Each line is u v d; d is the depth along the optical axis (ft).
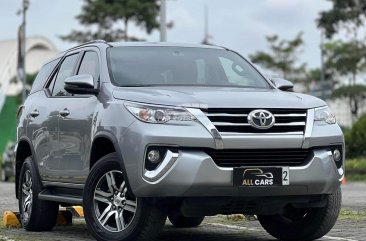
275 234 28.07
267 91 26.43
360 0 139.95
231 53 30.27
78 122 27.53
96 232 25.29
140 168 23.50
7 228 32.45
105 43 29.19
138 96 24.70
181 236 29.22
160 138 23.26
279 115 24.16
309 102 25.12
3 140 208.95
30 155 33.24
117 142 24.44
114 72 27.32
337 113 214.90
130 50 28.73
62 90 30.48
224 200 23.72
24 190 32.12
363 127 106.11
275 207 24.62
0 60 254.27
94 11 143.74
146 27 145.48
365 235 29.40
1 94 219.20
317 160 24.31
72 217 34.40
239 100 24.07
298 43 207.00
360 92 206.80
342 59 197.88
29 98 33.50
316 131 24.50
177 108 23.58
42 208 30.68
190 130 23.26
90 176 25.54
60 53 32.86
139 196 23.75
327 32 141.38
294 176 23.98
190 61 28.76
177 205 23.98
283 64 206.28
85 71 29.19
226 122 23.58
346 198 51.80
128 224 24.41
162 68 27.99
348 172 94.48
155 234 24.18
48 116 30.17
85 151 26.89
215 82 28.09
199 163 23.04
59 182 29.22
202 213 23.99
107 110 25.50
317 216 26.20
